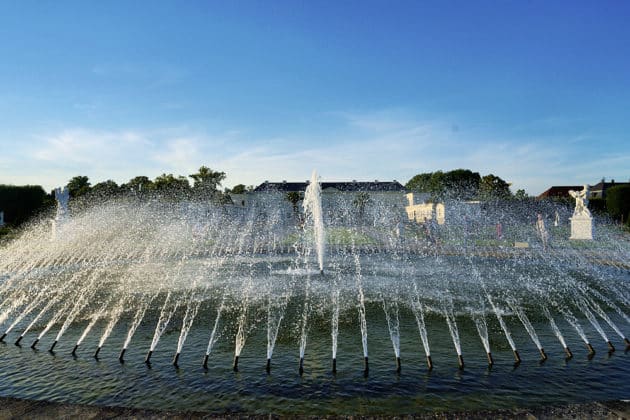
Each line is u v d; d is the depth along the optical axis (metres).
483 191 79.38
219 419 4.96
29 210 47.34
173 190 72.94
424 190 96.75
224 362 7.45
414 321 9.80
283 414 5.43
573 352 7.82
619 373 6.88
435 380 6.59
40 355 7.96
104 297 12.62
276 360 7.49
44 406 5.34
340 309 10.95
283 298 12.26
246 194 102.69
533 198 63.12
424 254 22.81
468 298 12.16
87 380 6.78
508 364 7.23
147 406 5.86
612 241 28.41
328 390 6.27
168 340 8.70
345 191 102.88
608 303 11.56
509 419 4.85
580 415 4.92
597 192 85.38
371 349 7.98
